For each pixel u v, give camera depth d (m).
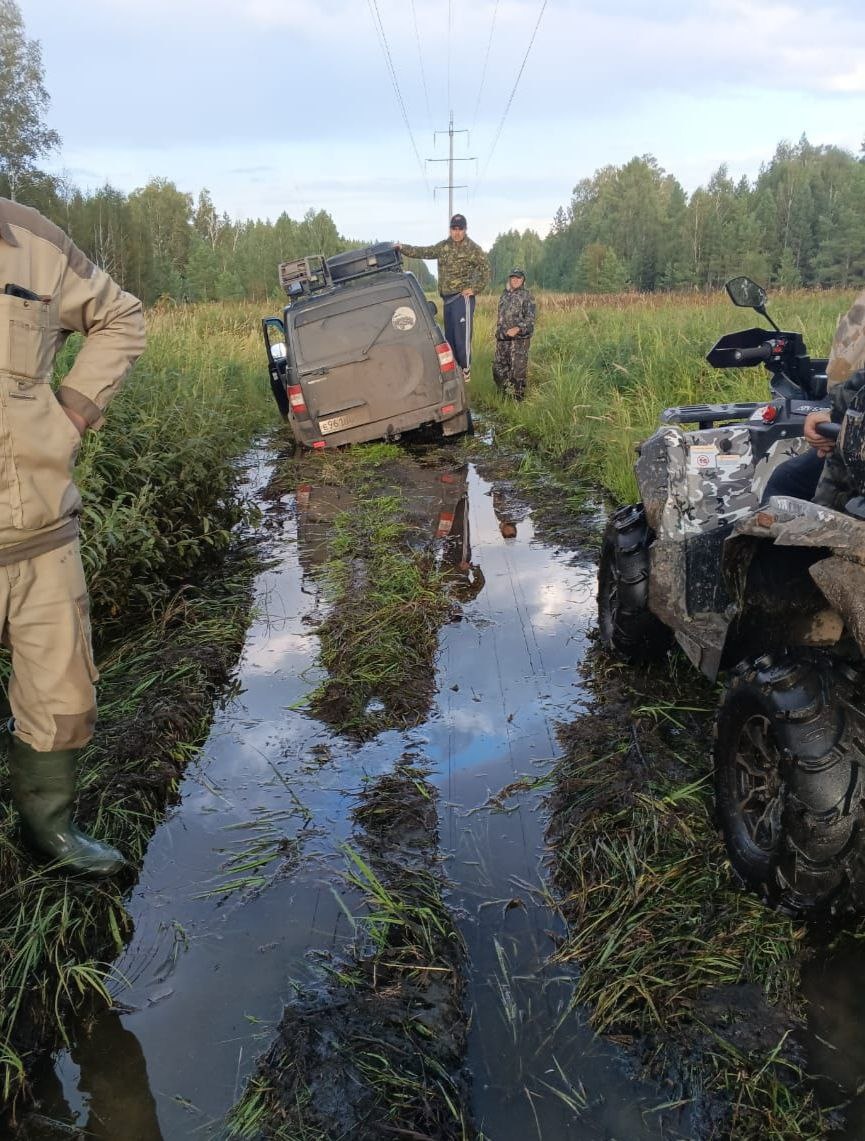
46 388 2.39
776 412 3.63
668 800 3.05
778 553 2.61
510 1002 2.34
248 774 3.47
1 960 2.44
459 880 2.81
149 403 7.02
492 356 15.05
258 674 4.36
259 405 12.73
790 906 2.39
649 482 3.64
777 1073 2.08
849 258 83.50
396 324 9.32
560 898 2.72
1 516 2.34
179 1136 2.02
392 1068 2.11
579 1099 2.05
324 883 2.81
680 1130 1.96
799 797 2.29
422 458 9.27
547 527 6.57
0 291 2.24
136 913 2.73
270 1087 2.09
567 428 9.45
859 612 2.07
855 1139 1.91
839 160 109.12
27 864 2.80
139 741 3.53
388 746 3.63
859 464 2.27
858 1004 2.27
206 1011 2.35
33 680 2.57
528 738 3.64
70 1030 2.32
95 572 4.65
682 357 10.05
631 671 4.17
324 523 6.95
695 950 2.43
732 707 2.65
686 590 3.52
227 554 6.27
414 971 2.42
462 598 5.22
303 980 2.42
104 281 2.52
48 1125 2.07
